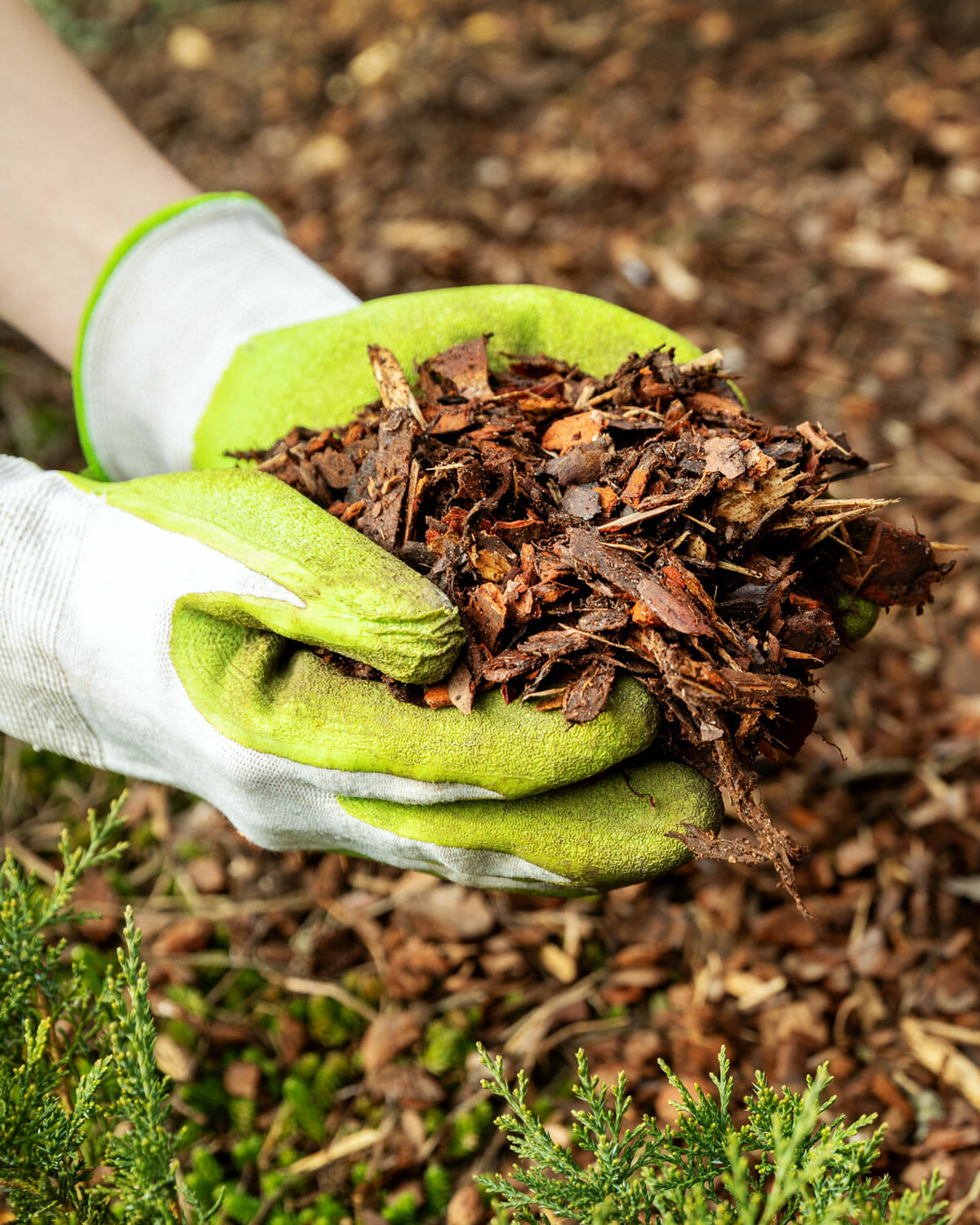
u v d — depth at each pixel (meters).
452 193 1.14
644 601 0.41
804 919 0.56
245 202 0.53
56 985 0.44
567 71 1.28
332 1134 0.52
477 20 1.37
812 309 0.96
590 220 1.09
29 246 0.52
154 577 0.43
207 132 1.28
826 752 0.63
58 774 0.66
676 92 1.22
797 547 0.44
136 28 1.45
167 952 0.57
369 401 0.48
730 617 0.42
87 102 0.53
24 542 0.44
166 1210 0.40
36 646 0.44
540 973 0.56
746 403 0.47
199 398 0.50
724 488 0.42
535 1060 0.54
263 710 0.42
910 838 0.59
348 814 0.43
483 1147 0.52
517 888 0.44
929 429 0.84
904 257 0.99
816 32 1.28
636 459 0.43
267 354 0.49
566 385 0.46
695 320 0.96
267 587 0.41
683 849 0.42
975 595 0.71
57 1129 0.41
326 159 1.20
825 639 0.42
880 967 0.55
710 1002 0.55
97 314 0.51
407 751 0.41
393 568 0.41
